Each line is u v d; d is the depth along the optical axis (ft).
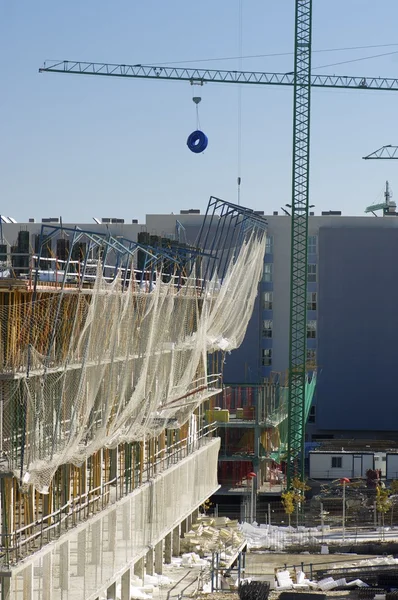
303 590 269.44
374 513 353.51
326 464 416.87
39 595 186.19
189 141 333.62
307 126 474.49
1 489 181.06
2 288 183.93
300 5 484.74
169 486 280.51
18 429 176.24
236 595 251.80
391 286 522.47
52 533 193.67
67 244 235.20
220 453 402.93
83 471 216.74
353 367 522.06
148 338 224.53
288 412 431.84
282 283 530.68
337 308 522.88
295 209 470.39
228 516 368.27
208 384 343.87
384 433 522.06
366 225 531.09
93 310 185.88
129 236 520.83
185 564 283.18
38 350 186.70
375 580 282.77
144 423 233.55
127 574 236.43
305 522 357.41
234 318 346.95
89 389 195.11
